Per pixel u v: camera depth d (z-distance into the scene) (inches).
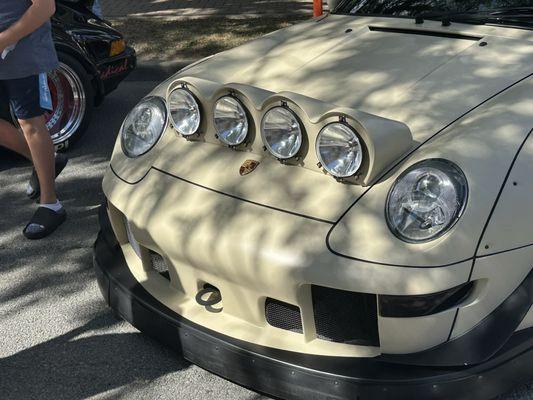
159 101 123.4
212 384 109.7
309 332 96.8
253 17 350.3
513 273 93.0
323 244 92.0
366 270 88.9
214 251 99.2
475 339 91.3
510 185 92.5
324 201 96.7
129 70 219.8
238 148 109.4
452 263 88.1
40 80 150.4
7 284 140.6
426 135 100.6
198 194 105.8
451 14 132.7
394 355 92.1
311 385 93.4
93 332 124.5
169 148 117.0
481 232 89.7
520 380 94.1
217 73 129.3
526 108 101.2
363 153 95.3
